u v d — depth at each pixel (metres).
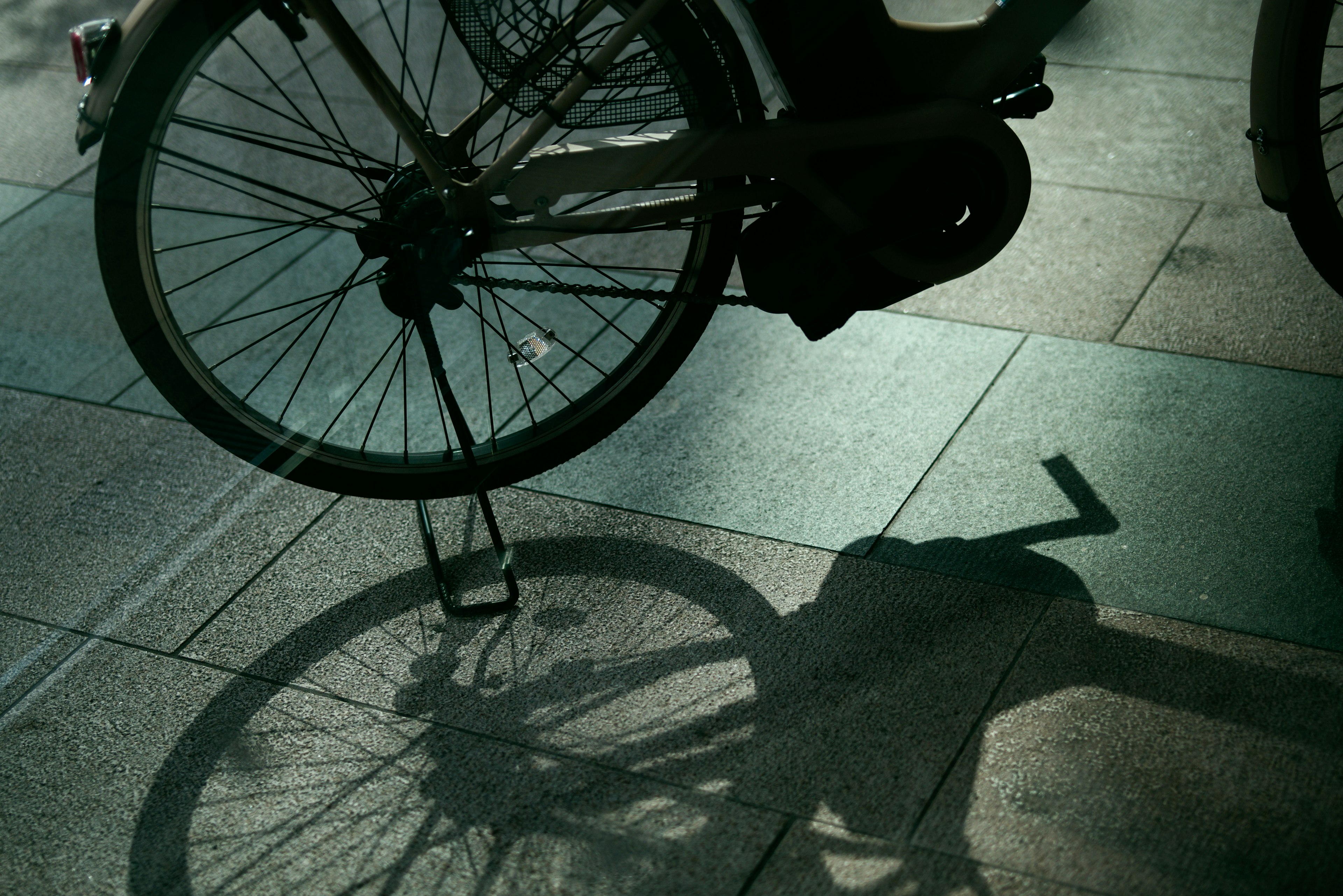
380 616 2.55
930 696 2.26
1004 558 2.53
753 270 2.50
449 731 2.28
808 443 2.88
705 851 2.03
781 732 2.22
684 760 2.18
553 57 2.22
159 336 2.39
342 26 2.13
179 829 2.14
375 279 2.46
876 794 2.09
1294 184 2.78
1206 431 2.79
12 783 2.25
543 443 2.71
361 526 2.78
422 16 4.79
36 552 2.77
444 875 2.03
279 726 2.32
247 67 4.62
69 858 2.11
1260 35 2.66
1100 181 3.71
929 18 4.30
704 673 2.35
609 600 2.53
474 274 2.58
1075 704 2.22
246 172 4.10
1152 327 3.13
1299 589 2.40
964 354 3.10
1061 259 3.41
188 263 3.71
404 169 2.39
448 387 2.48
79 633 2.56
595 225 2.36
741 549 2.62
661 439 2.94
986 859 1.98
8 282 3.73
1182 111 3.99
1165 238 3.45
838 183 2.35
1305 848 1.95
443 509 2.81
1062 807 2.04
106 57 2.12
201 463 3.00
